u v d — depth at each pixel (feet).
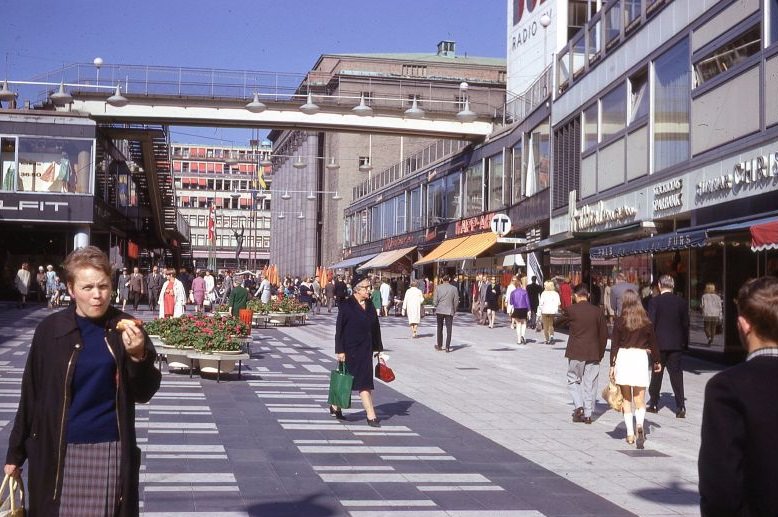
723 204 64.34
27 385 13.37
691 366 64.18
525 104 135.95
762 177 57.06
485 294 117.29
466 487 25.94
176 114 145.48
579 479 27.50
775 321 10.28
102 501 13.01
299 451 30.45
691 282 71.87
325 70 286.66
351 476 26.84
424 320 131.64
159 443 31.14
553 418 40.14
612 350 33.91
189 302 138.21
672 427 38.32
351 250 270.26
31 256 152.46
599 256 72.79
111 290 13.60
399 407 42.16
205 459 28.63
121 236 181.78
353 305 36.96
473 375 57.36
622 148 85.87
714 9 65.00
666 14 74.38
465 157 165.27
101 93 143.84
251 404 41.34
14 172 138.72
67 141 140.15
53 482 12.94
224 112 147.02
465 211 165.99
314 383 50.52
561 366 64.03
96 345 13.30
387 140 282.15
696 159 67.72
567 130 107.45
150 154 159.74
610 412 42.68
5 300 150.82
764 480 9.52
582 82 99.81
